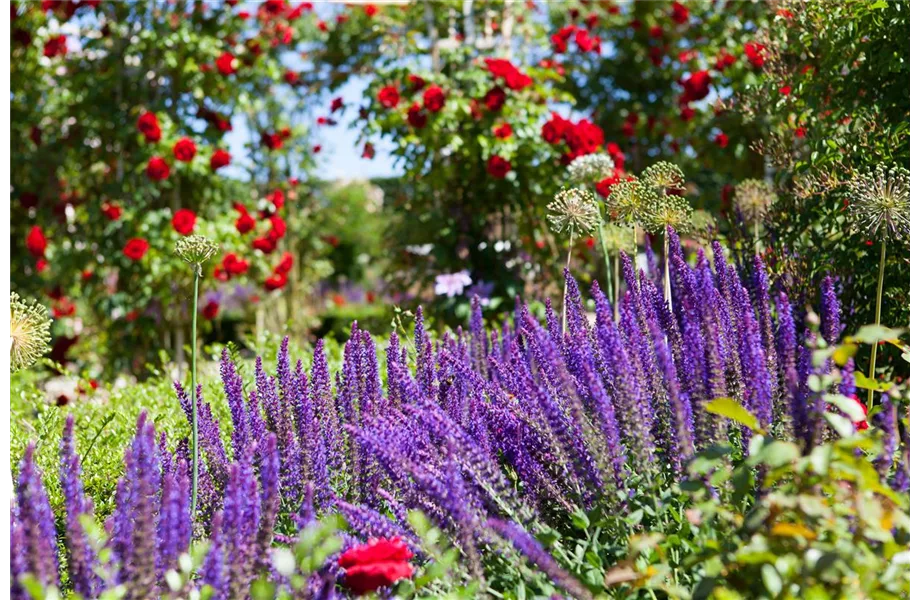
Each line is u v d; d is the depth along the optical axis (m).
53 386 4.80
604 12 7.97
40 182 6.67
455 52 5.62
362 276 14.73
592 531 1.68
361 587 1.35
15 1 6.35
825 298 2.01
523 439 1.78
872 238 2.44
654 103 7.89
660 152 7.63
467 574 1.48
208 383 3.41
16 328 2.14
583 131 4.80
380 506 1.87
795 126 3.43
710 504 1.35
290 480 1.83
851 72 3.11
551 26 7.95
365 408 1.91
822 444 1.66
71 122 6.68
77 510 1.34
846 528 1.31
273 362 3.62
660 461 1.69
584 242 5.02
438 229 5.41
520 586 1.45
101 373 6.39
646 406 1.65
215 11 6.48
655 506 1.55
